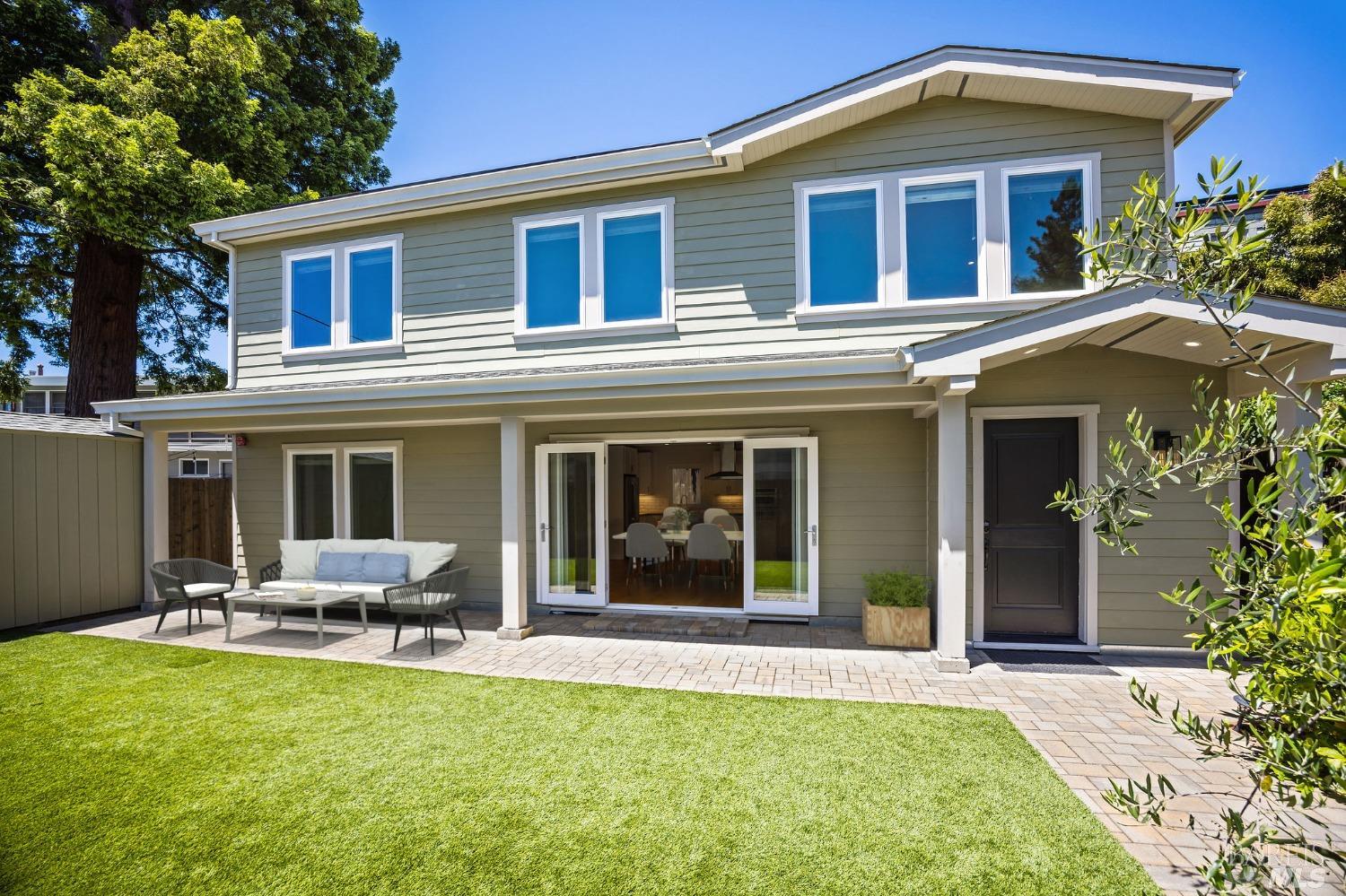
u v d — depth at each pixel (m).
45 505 7.56
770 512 7.38
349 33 15.09
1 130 10.98
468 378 6.45
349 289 8.63
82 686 5.20
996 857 2.78
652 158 7.20
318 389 6.96
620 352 7.50
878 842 2.90
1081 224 6.29
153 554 8.45
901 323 6.67
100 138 9.85
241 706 4.71
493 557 8.35
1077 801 3.26
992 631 6.47
